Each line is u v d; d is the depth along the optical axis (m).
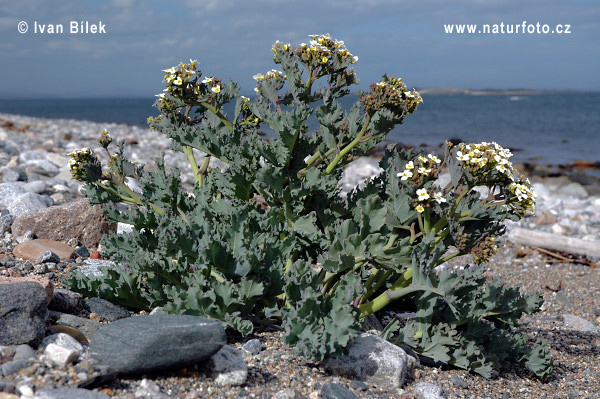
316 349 3.63
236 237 4.14
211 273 4.16
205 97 4.66
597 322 6.32
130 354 3.21
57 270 5.04
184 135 4.70
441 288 3.82
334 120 4.30
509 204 3.99
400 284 4.23
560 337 5.69
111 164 5.08
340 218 4.47
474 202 4.00
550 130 45.72
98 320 4.12
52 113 75.94
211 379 3.43
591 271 8.30
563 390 4.36
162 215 4.62
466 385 4.04
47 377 3.05
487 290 4.27
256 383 3.51
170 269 4.17
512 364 4.68
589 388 4.44
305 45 4.56
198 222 4.27
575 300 7.01
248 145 4.23
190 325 3.33
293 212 4.34
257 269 4.14
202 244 4.10
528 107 100.31
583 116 67.88
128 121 52.75
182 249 4.09
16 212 6.70
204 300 3.89
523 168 22.41
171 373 3.42
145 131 27.55
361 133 4.27
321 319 3.81
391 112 4.10
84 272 4.88
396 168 4.32
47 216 6.02
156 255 4.21
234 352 3.68
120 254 4.62
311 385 3.58
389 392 3.70
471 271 4.01
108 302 4.34
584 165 24.89
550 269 8.33
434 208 3.97
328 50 4.51
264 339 4.12
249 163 4.33
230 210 4.52
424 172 3.93
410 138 37.72
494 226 4.18
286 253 4.25
